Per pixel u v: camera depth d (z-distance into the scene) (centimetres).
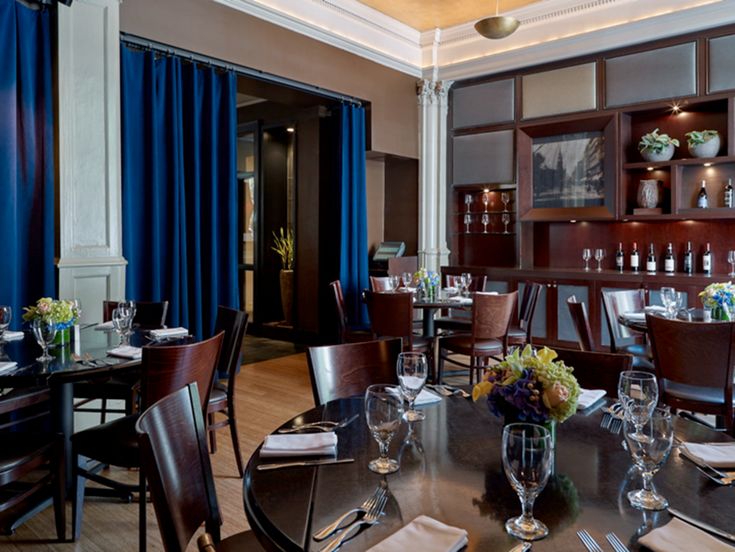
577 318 343
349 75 591
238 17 477
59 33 344
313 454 137
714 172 523
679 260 551
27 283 343
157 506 114
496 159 648
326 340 650
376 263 692
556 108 599
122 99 397
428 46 670
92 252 363
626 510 108
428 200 688
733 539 98
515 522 103
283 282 707
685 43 518
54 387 259
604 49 559
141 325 332
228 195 478
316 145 637
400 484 121
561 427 157
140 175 414
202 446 144
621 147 560
